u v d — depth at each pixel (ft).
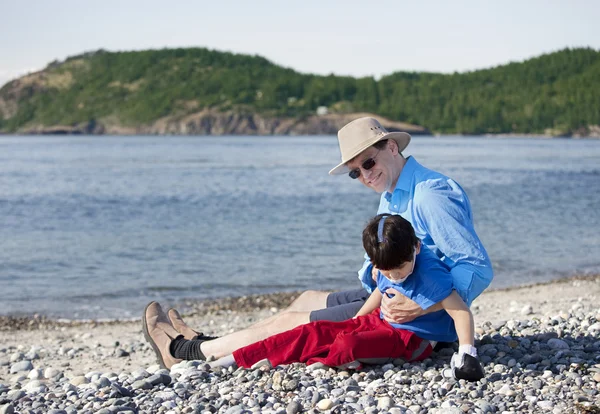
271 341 15.90
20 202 85.20
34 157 219.61
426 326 15.15
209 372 15.79
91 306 35.42
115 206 80.89
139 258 48.55
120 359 23.00
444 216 14.39
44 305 35.65
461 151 291.38
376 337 15.03
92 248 52.54
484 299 33.14
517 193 94.63
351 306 16.34
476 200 85.51
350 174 15.74
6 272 43.98
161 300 36.70
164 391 14.49
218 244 53.78
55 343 26.94
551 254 48.70
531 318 23.89
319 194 94.27
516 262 45.96
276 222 66.28
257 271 43.68
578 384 13.82
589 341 17.48
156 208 78.79
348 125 15.42
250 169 152.76
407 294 14.49
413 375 14.73
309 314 16.31
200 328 29.45
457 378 14.10
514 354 16.24
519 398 13.19
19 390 15.85
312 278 41.47
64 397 15.06
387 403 12.90
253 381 14.83
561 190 99.76
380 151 15.25
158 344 17.31
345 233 58.90
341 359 15.02
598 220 66.69
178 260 47.60
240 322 30.91
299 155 238.48
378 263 13.83
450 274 14.43
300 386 14.33
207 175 132.57
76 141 504.02
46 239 57.11
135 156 228.43
